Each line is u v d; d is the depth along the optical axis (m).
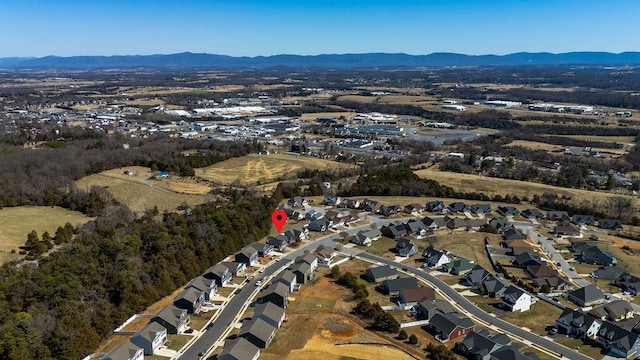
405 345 76.19
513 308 89.50
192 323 82.88
